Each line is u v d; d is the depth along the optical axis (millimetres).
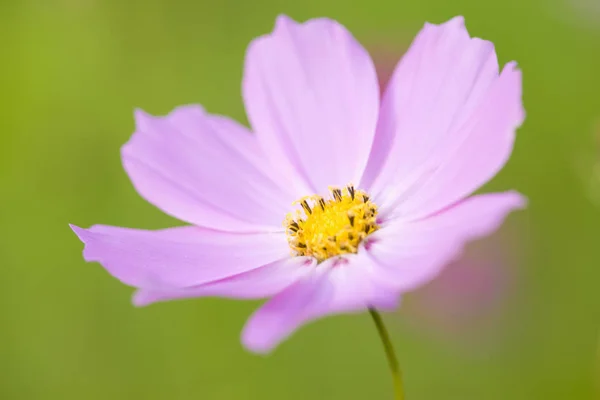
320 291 283
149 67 433
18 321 391
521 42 416
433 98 300
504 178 395
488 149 277
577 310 373
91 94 422
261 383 381
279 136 314
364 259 292
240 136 318
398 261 285
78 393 385
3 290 394
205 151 313
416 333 372
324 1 447
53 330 390
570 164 391
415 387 376
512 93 276
